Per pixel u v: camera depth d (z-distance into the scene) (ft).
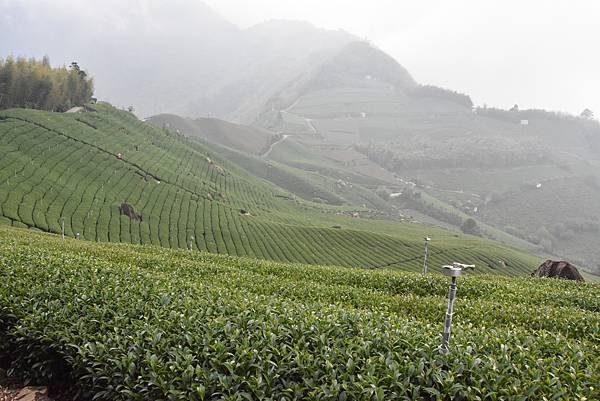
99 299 37.35
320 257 337.93
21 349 34.09
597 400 23.62
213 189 478.18
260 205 509.76
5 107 456.45
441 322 41.88
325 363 26.43
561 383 25.20
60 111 515.09
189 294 41.55
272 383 24.93
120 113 588.50
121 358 28.09
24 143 361.51
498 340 31.78
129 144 485.15
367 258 349.82
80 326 32.17
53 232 255.50
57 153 373.61
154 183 411.54
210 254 90.68
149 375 25.95
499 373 25.84
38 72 486.79
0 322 35.65
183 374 25.14
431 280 66.49
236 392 23.54
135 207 344.90
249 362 26.20
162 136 601.21
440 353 27.68
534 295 60.29
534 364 27.53
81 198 318.86
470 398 23.34
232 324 31.94
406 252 371.76
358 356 27.50
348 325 33.50
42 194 297.53
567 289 67.77
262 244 345.10
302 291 53.26
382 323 34.76
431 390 23.48
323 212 585.63
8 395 32.27
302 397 23.70
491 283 67.62
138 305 35.68
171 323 31.89
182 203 393.09
